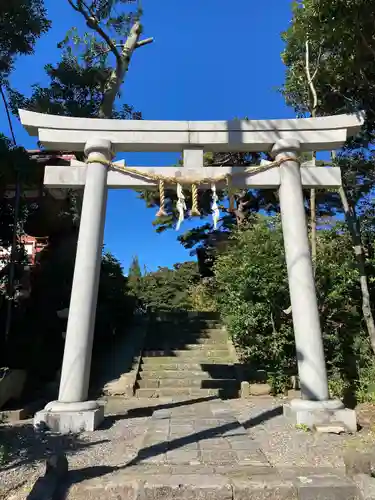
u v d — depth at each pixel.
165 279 21.42
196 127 7.21
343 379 8.16
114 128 7.13
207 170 7.12
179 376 10.09
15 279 10.84
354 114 7.32
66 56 11.10
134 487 3.26
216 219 6.99
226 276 10.02
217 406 7.47
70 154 12.41
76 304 6.31
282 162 7.16
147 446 4.62
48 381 9.17
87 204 6.76
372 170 8.80
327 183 7.30
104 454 4.61
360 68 6.95
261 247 9.16
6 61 10.10
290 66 9.66
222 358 11.16
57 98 11.29
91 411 5.88
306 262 6.66
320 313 8.64
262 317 8.77
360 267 7.94
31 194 11.93
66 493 3.26
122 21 10.78
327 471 3.62
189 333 12.84
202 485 3.27
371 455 3.50
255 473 3.58
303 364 6.24
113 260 14.17
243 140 7.22
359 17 5.76
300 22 7.21
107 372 10.30
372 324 7.69
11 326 9.89
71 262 11.82
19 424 6.24
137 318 14.16
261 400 8.34
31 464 4.31
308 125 7.27
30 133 7.28
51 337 10.37
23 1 9.14
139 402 8.36
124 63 11.09
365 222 9.07
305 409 5.89
